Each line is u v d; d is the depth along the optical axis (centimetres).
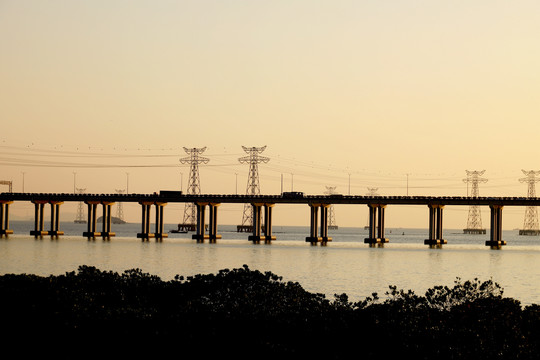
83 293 8781
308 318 7931
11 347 7581
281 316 8031
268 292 8762
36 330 7812
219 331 7725
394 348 7369
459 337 7481
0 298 8412
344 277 18462
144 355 7412
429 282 17350
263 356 7306
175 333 7706
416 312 8044
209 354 7362
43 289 8756
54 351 7525
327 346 7456
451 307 8288
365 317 7894
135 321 8019
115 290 9119
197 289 9075
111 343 7588
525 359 7319
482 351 7319
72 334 7756
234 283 8975
